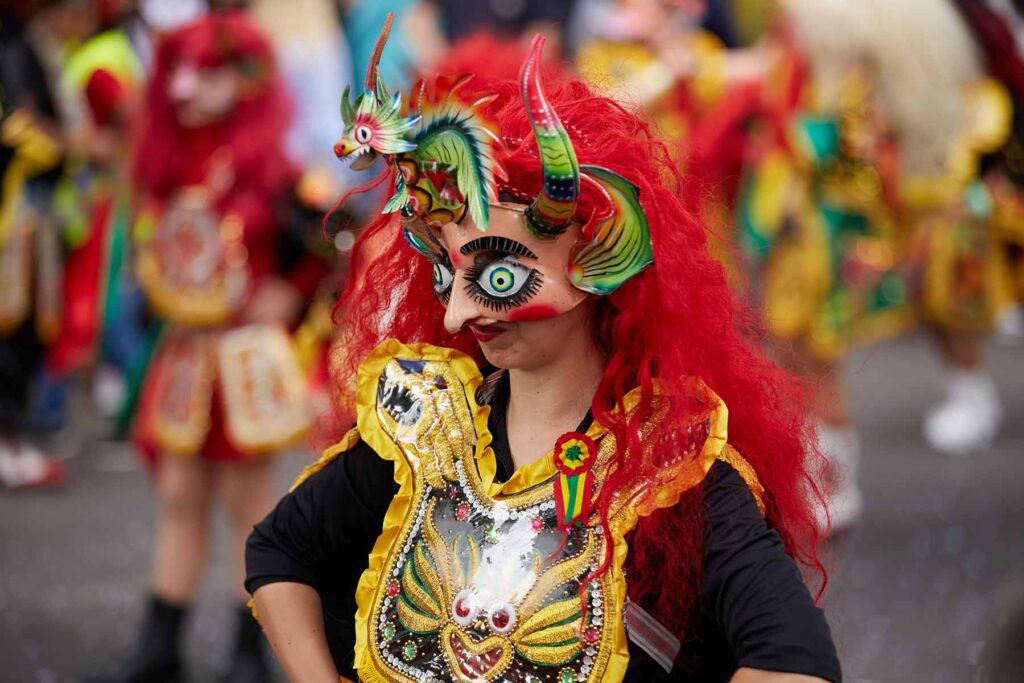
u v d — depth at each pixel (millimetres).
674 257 4656
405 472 4812
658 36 14242
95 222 15539
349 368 5375
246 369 9875
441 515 4734
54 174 15250
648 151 4738
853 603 11891
